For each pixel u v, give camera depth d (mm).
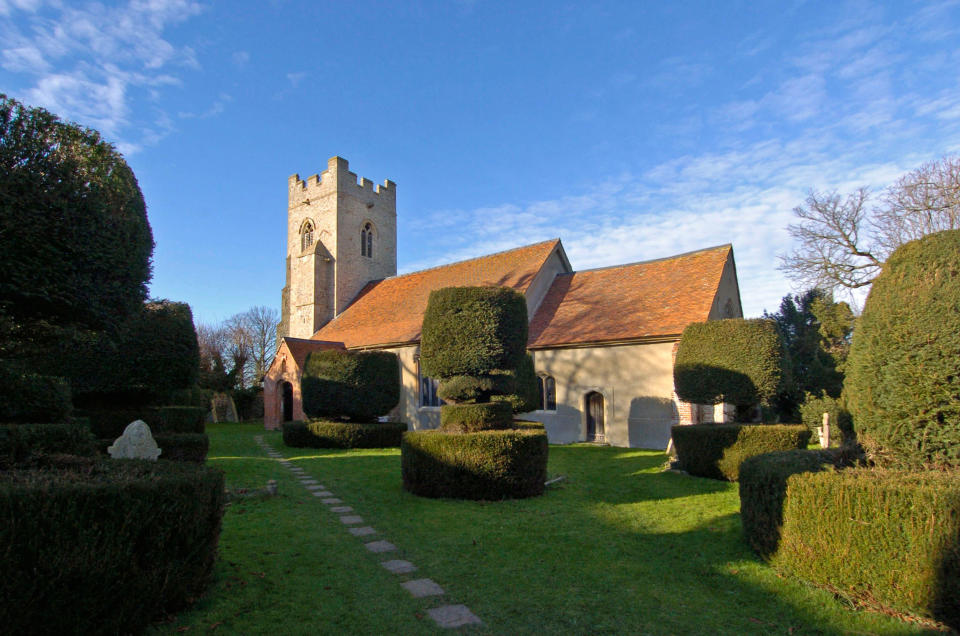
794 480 5922
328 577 6082
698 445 12828
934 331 5715
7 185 6938
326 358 20719
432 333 11953
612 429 20562
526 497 10438
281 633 4676
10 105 7371
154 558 4566
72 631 3934
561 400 22266
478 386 11461
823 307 25453
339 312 36281
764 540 6469
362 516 9031
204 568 5258
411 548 7238
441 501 10164
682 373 14219
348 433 19547
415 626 4879
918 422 5805
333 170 37125
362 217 38719
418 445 10734
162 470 5488
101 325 8570
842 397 7121
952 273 5766
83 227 7758
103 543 4133
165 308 15422
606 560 6695
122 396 15219
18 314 7961
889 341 6086
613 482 12195
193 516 4980
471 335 11539
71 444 7738
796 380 25047
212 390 40594
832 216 28516
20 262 7117
